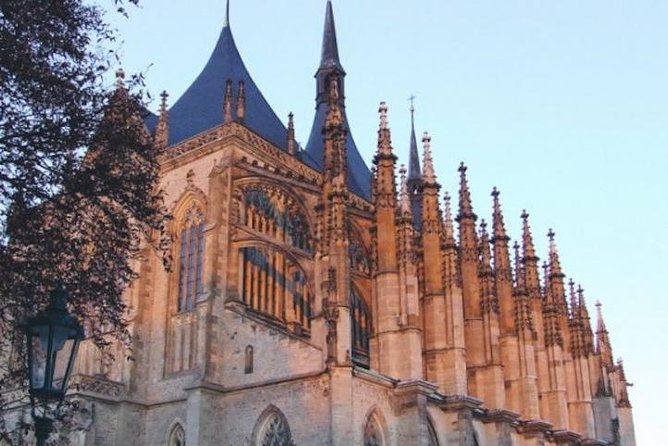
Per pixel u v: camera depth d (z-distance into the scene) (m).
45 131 29.20
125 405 67.00
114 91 32.22
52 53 29.69
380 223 75.12
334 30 120.88
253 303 71.56
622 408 128.62
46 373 21.98
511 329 91.19
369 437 62.34
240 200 72.12
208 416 62.50
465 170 92.06
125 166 32.94
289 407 60.03
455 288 79.56
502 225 95.81
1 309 31.00
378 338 71.25
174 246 73.94
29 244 30.03
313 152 109.88
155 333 71.12
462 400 73.00
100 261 32.59
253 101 90.06
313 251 68.06
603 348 131.00
